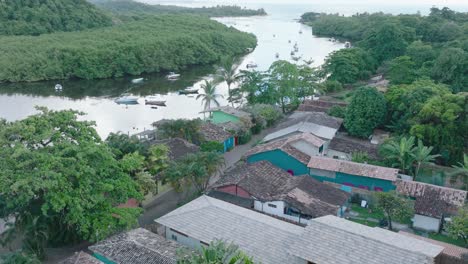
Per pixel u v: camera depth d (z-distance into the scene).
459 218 37.91
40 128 36.22
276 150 52.50
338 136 66.75
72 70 124.94
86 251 36.81
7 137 35.19
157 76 131.25
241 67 135.12
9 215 36.84
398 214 40.53
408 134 58.91
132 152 47.00
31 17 151.38
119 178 37.59
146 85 117.12
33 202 35.28
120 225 35.94
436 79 81.81
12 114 85.56
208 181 48.34
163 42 138.62
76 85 117.12
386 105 65.62
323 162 51.00
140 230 35.53
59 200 32.59
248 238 33.59
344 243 29.80
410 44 111.75
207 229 35.19
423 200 42.84
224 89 106.69
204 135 60.69
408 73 84.25
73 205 33.38
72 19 161.50
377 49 114.12
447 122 53.72
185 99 98.56
